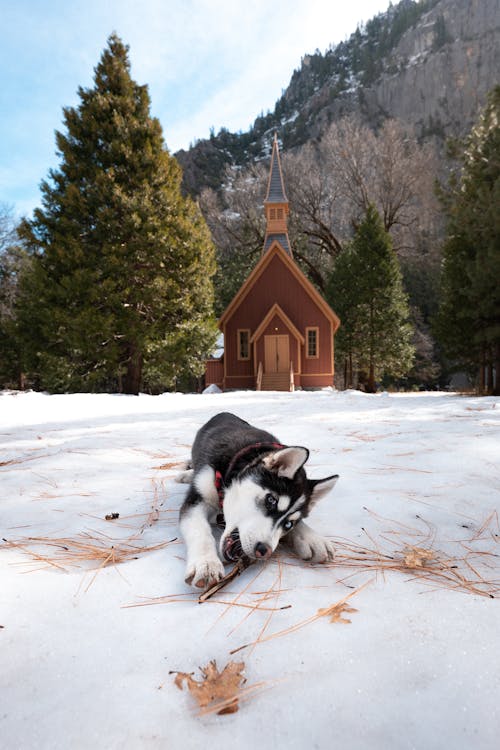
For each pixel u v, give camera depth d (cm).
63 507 325
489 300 1877
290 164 4662
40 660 152
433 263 4506
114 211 2014
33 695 136
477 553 249
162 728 123
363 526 287
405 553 248
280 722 126
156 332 2108
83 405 1216
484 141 1942
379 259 3266
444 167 5066
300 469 265
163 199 2161
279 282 2734
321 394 1773
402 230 4675
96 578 213
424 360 4400
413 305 4709
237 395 1711
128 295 2091
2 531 280
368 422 797
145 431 722
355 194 4603
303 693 137
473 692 138
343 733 123
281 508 240
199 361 2347
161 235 2066
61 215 2100
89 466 454
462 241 2072
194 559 213
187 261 2205
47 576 215
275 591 203
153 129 2242
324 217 4984
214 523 302
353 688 139
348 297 3331
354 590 205
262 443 297
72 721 126
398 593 202
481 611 186
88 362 2114
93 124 2117
